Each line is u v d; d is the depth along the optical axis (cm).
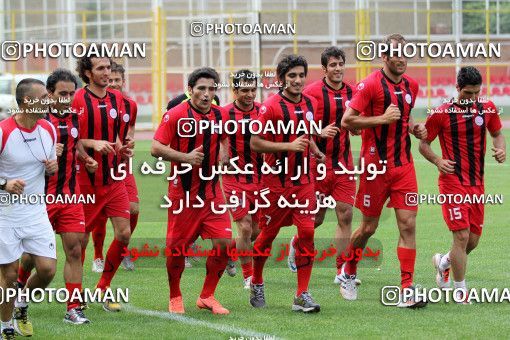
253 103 3344
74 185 2722
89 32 11094
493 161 7556
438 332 2506
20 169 2419
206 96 2736
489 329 2538
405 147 2923
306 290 2814
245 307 2912
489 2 11800
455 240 2927
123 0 11106
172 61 10888
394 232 4416
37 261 2456
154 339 2459
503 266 3503
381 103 2898
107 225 4891
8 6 11275
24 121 2420
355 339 2438
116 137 3088
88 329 2600
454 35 11650
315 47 11275
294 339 2441
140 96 10900
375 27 11625
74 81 2756
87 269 3609
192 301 3003
